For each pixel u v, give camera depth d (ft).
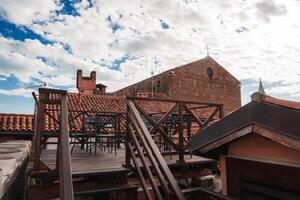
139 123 12.50
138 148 13.04
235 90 92.68
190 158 18.93
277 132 6.36
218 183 19.22
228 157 9.71
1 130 34.50
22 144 25.25
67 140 8.99
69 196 6.70
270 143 8.09
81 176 14.43
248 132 7.27
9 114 39.75
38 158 13.19
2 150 18.06
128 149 14.93
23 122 37.73
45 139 21.21
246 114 7.22
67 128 9.78
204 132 8.86
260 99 6.98
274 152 7.95
